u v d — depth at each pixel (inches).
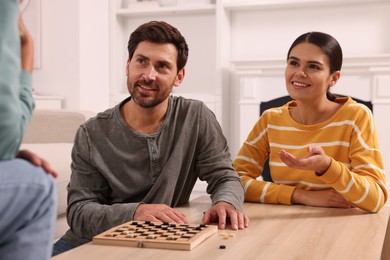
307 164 54.4
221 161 61.1
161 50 56.1
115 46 185.0
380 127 154.6
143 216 49.2
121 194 58.3
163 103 58.7
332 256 38.7
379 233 46.5
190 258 37.7
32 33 168.2
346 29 166.4
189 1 176.2
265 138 68.6
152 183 58.6
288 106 69.0
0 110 25.3
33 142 107.5
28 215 27.3
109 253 38.9
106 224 50.8
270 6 169.6
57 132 109.0
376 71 154.3
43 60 168.7
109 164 57.9
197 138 60.7
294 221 51.6
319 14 168.9
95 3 173.9
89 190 57.1
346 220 52.3
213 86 180.2
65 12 165.8
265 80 167.5
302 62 62.2
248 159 68.6
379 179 59.1
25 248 27.6
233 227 47.6
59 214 79.0
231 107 179.0
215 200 54.8
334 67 63.4
